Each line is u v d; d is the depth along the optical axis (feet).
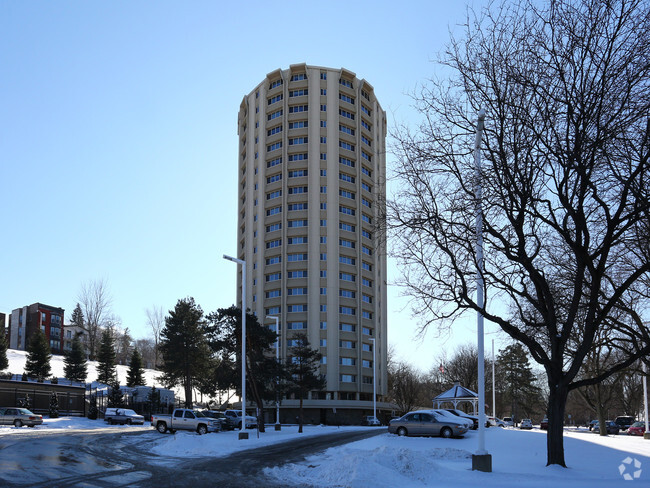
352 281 313.32
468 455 75.36
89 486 51.03
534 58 58.90
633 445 96.78
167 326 266.16
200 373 266.36
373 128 341.82
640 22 54.08
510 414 431.84
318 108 323.57
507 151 61.98
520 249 61.98
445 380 335.88
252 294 317.83
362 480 52.42
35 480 53.67
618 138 53.26
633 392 250.37
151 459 78.18
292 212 314.35
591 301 60.80
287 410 289.74
